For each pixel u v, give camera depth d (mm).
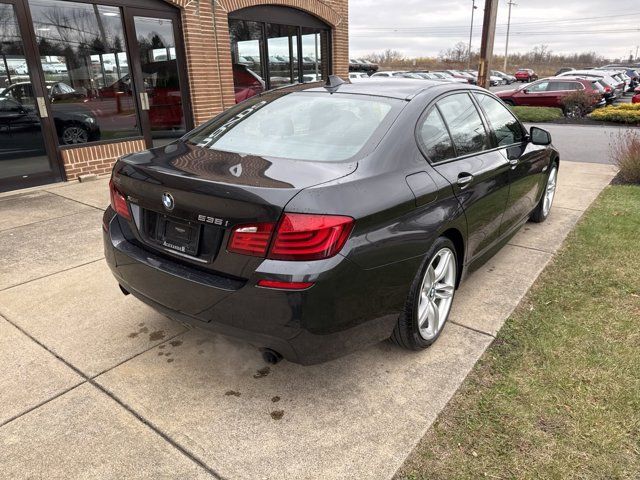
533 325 3133
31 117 6391
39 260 4168
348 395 2504
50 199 6023
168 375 2664
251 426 2299
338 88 3154
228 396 2502
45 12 6297
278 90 3379
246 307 2127
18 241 4602
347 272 2143
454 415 2357
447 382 2596
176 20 7820
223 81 8688
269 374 2678
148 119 7734
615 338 2959
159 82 7809
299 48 10531
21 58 6176
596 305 3363
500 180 3443
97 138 7184
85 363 2762
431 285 2832
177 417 2355
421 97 2953
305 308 2061
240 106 3287
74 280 3791
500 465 2070
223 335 2303
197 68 8172
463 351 2869
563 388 2521
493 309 3350
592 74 22000
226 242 2139
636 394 2465
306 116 2875
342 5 11156
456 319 3225
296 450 2160
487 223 3338
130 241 2654
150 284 2473
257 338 2184
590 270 3922
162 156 2672
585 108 17125
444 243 2803
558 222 5191
